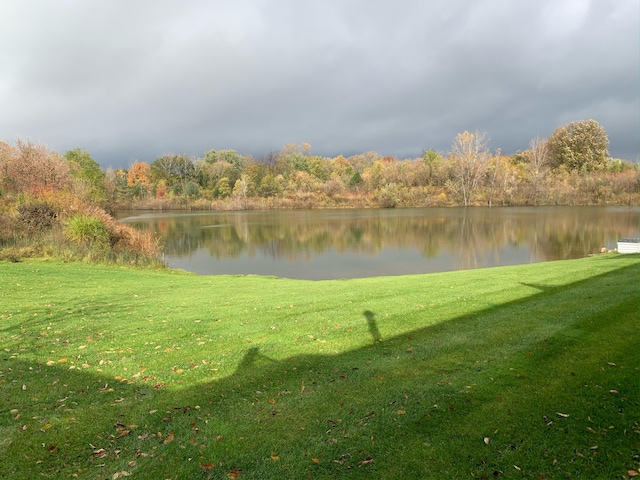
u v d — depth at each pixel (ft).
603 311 24.70
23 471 11.78
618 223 124.47
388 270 68.13
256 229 132.87
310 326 25.40
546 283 35.50
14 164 115.85
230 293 39.01
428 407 14.84
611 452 11.91
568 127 244.22
